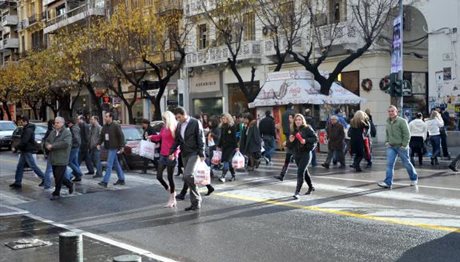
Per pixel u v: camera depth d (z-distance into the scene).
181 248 7.23
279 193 11.55
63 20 49.91
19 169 14.04
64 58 37.47
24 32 65.88
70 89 46.12
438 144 17.16
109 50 32.94
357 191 11.58
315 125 20.95
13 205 11.19
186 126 9.91
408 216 8.75
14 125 32.62
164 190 12.62
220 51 34.88
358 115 15.76
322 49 26.17
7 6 71.25
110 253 6.89
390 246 6.93
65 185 12.90
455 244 6.95
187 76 39.91
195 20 35.75
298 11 26.80
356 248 6.88
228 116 13.77
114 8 38.47
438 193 11.13
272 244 7.23
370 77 28.09
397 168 16.25
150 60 34.75
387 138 12.15
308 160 10.86
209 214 9.45
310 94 23.14
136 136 18.80
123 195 12.05
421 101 30.02
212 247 7.21
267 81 25.17
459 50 24.83
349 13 28.23
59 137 11.97
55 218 9.70
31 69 45.56
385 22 24.91
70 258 5.28
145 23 32.47
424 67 30.22
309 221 8.59
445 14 25.28
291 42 25.62
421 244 6.98
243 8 28.66
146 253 6.91
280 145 24.17
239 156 13.65
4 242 7.57
